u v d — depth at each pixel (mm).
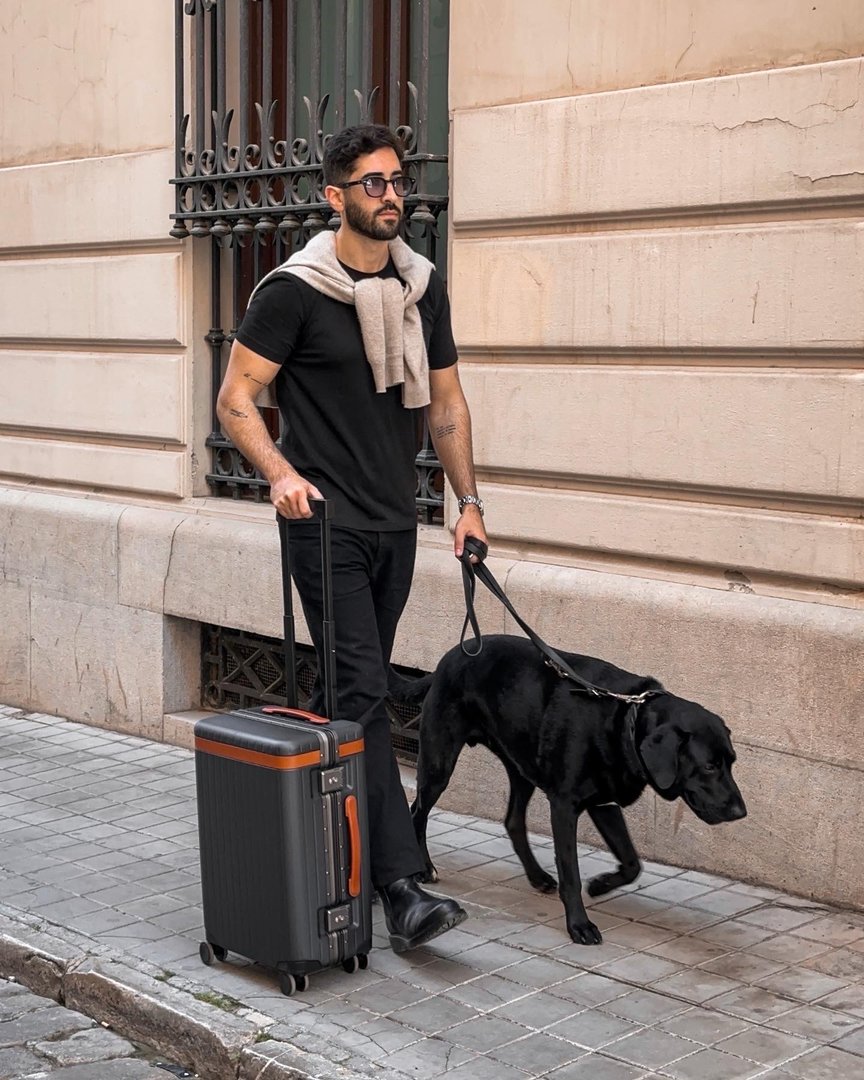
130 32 7258
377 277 4379
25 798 6316
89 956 4504
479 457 5789
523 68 5590
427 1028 3941
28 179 7859
